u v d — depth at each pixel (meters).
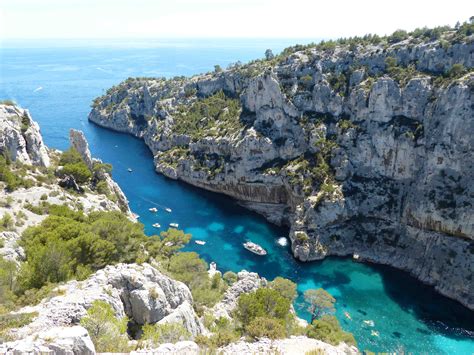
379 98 116.75
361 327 79.31
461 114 97.81
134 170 174.12
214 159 154.62
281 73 144.88
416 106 111.50
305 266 103.06
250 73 183.25
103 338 28.06
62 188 97.25
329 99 132.00
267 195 136.75
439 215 97.06
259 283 74.19
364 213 113.19
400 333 77.69
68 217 72.50
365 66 129.75
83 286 38.75
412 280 96.62
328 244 108.94
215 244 113.06
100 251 53.78
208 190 154.25
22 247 56.62
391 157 113.25
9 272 44.97
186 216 131.00
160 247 73.81
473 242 92.69
